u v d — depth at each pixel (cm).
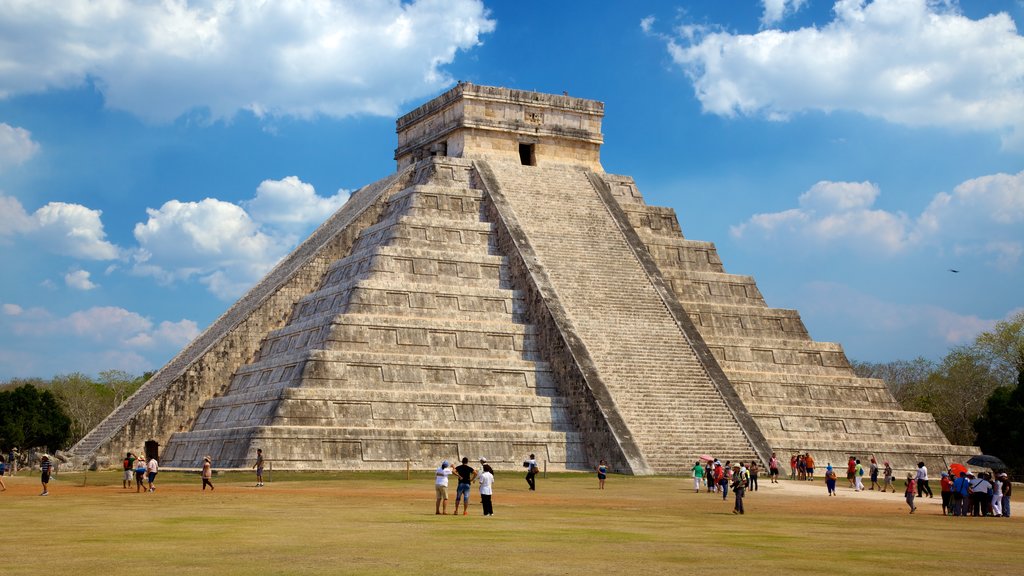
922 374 11506
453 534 2922
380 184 8706
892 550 2750
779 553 2617
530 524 3259
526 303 7175
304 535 2867
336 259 7738
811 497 5031
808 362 7931
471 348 6838
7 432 8231
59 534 2878
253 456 5922
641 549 2653
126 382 12381
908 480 4284
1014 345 9575
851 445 7244
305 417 6147
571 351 6688
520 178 8088
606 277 7369
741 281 8238
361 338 6588
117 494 4597
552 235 7600
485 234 7581
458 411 6481
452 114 8325
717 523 3462
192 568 2231
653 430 6350
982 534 3297
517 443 6400
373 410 6300
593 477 5881
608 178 8494
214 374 7194
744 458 6378
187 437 6775
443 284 7119
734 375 7419
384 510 3716
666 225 8494
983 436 7750
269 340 7319
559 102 8475
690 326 7162
